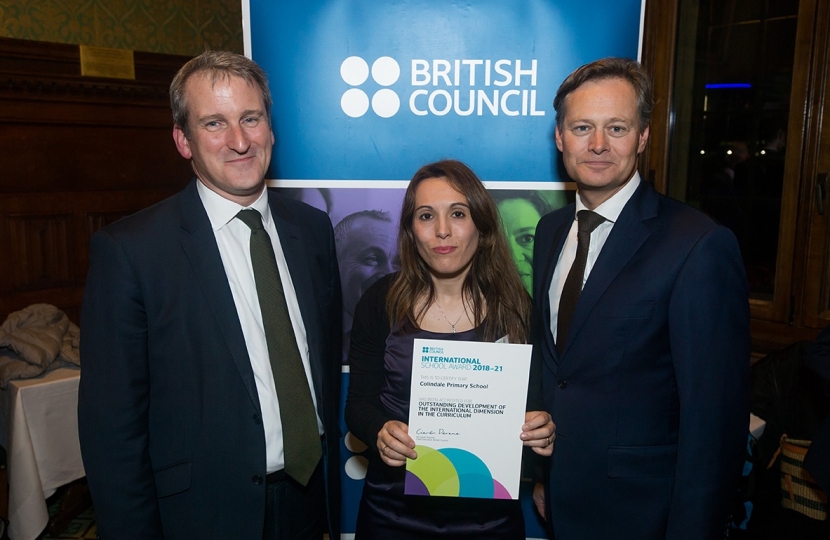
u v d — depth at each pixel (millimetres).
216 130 1256
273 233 1450
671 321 1272
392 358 1442
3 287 3248
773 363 2559
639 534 1340
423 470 1323
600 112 1308
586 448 1363
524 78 1929
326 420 1449
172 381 1271
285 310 1349
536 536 2061
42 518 2453
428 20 1903
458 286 1455
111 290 1223
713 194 3201
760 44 2939
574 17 1901
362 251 1999
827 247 2816
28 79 3195
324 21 1900
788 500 2262
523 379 1312
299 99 1932
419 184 1415
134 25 3586
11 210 3242
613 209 1387
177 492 1276
